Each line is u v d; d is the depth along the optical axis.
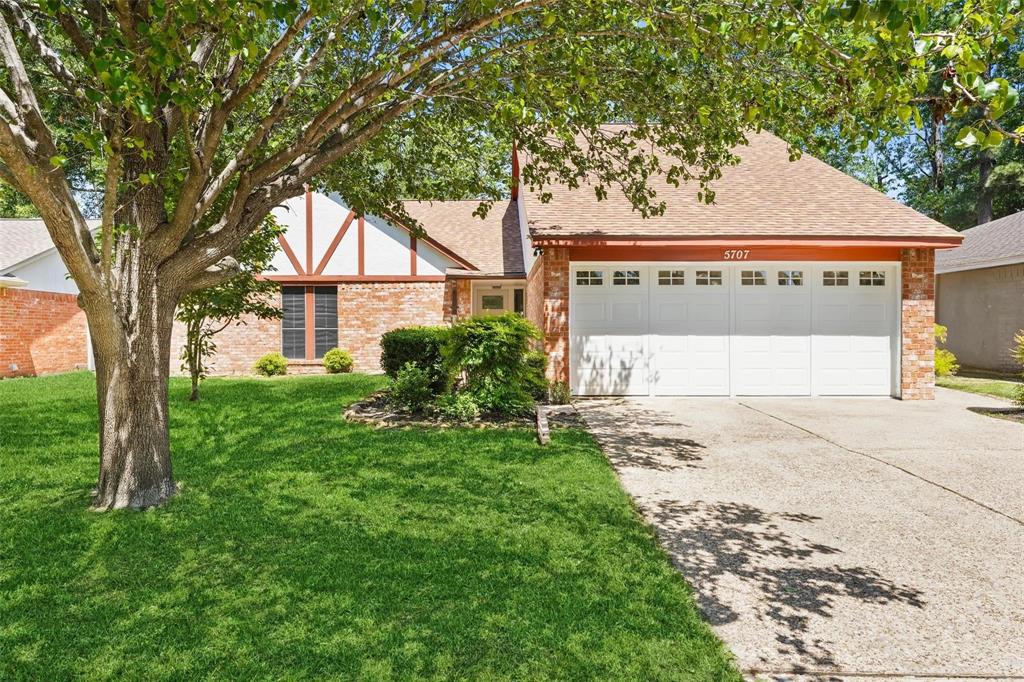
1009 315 15.62
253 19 3.47
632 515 4.55
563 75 5.14
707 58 5.14
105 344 4.66
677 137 6.29
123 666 2.60
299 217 16.06
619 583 3.40
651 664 2.64
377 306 16.19
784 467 6.13
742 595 3.36
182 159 5.56
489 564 3.63
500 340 8.31
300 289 16.14
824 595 3.36
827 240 10.31
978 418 8.98
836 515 4.68
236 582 3.39
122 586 3.35
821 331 11.08
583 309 11.02
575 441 7.06
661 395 11.09
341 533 4.14
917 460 6.43
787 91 4.80
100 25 3.94
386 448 6.68
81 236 4.18
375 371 16.19
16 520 4.39
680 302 11.07
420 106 5.71
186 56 3.34
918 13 2.34
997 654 2.80
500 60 5.38
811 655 2.78
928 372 10.81
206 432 7.62
